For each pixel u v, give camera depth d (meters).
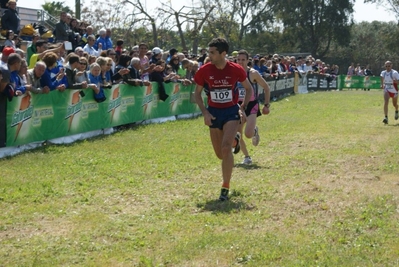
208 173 7.72
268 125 13.46
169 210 5.82
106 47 15.39
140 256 4.41
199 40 31.70
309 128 12.98
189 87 15.76
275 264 4.28
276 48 49.81
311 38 49.56
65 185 6.86
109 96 11.71
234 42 39.84
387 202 6.17
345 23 49.03
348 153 9.50
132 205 6.03
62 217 5.54
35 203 6.06
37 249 4.61
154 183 7.09
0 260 4.38
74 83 10.54
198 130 12.47
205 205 6.02
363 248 4.64
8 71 8.53
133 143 10.28
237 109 6.28
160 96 14.09
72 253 4.53
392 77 14.43
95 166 8.05
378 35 55.28
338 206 5.99
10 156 8.66
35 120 9.45
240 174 7.73
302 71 28.53
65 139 10.31
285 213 5.74
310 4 48.41
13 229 5.16
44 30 15.83
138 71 12.85
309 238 4.92
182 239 4.84
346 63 53.03
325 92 29.34
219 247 4.63
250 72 7.99
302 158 8.99
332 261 4.32
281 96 24.36
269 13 48.44
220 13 31.33
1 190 6.52
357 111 17.81
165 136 11.36
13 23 13.97
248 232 5.08
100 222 5.35
